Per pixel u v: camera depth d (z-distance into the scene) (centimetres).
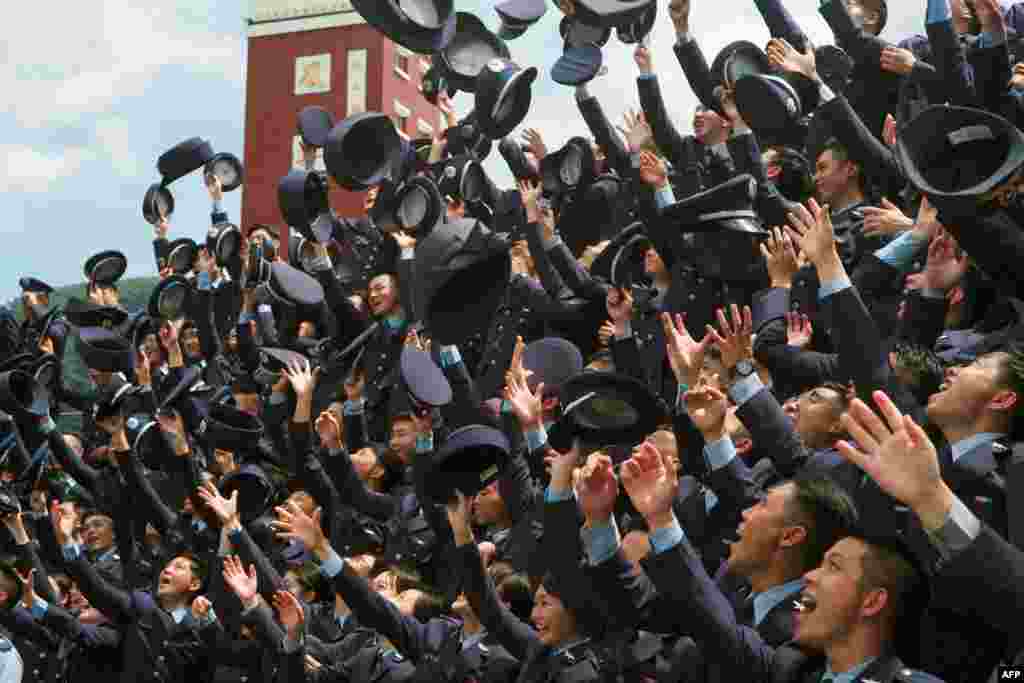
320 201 1048
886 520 458
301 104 3162
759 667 418
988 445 459
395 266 1055
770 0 933
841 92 886
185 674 807
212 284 1252
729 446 544
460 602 655
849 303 498
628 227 884
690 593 425
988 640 351
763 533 436
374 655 681
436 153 1168
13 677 582
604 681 532
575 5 876
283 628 725
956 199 408
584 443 582
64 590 1015
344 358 1004
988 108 640
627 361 778
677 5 923
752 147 785
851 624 371
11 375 1095
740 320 555
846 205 754
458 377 831
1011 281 448
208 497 755
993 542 331
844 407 545
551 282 916
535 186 1098
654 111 919
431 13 882
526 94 997
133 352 1202
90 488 1084
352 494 846
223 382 1230
